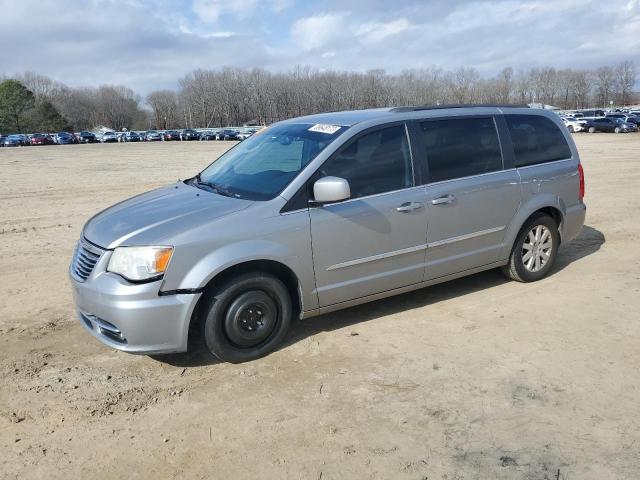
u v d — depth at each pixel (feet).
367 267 14.99
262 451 10.31
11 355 14.44
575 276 19.49
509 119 18.02
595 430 10.61
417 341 14.62
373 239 14.87
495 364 13.28
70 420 11.45
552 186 18.62
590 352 13.73
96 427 11.20
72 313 17.34
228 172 16.24
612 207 32.89
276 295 13.78
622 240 24.43
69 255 24.56
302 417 11.35
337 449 10.28
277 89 397.39
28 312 17.44
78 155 126.21
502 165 17.49
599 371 12.79
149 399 12.20
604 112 216.13
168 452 10.37
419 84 372.79
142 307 12.29
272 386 12.60
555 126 19.31
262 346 13.87
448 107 16.94
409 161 15.64
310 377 12.93
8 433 11.03
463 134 16.83
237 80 427.33
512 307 16.76
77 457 10.29
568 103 426.51
